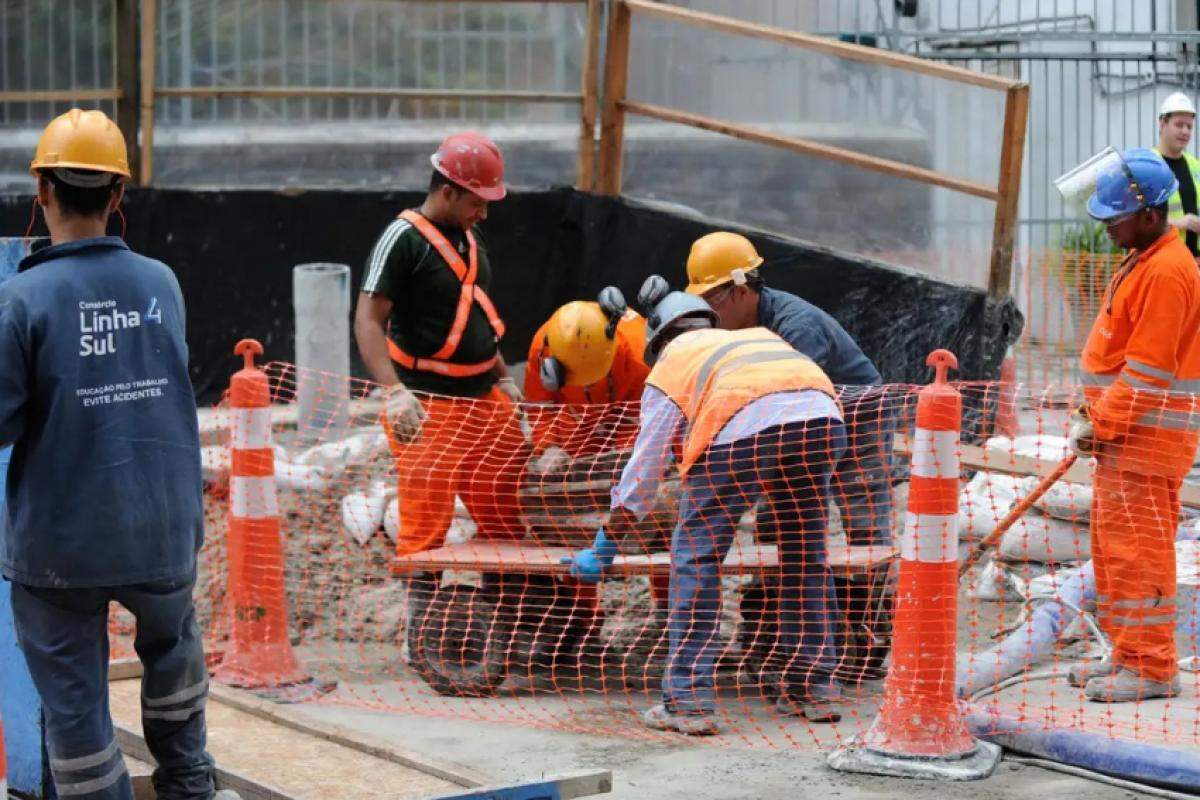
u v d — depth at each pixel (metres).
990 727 7.96
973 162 13.41
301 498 12.72
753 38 14.48
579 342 9.88
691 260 9.70
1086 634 9.66
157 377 6.41
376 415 14.77
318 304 14.54
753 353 8.56
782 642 8.81
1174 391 8.51
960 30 19.19
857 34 18.08
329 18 15.64
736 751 8.17
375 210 15.93
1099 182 8.46
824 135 14.23
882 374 14.01
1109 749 7.54
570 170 15.72
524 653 9.74
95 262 6.36
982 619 10.32
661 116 15.14
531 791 6.50
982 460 11.36
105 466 6.23
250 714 8.73
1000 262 13.37
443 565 9.22
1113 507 8.55
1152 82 18.88
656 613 10.38
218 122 15.74
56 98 15.55
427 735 8.54
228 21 15.57
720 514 8.50
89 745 6.44
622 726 8.68
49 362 6.16
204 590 11.27
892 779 7.62
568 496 9.62
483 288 10.38
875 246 14.09
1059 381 15.87
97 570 6.24
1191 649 9.65
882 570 9.55
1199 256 13.87
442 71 15.74
